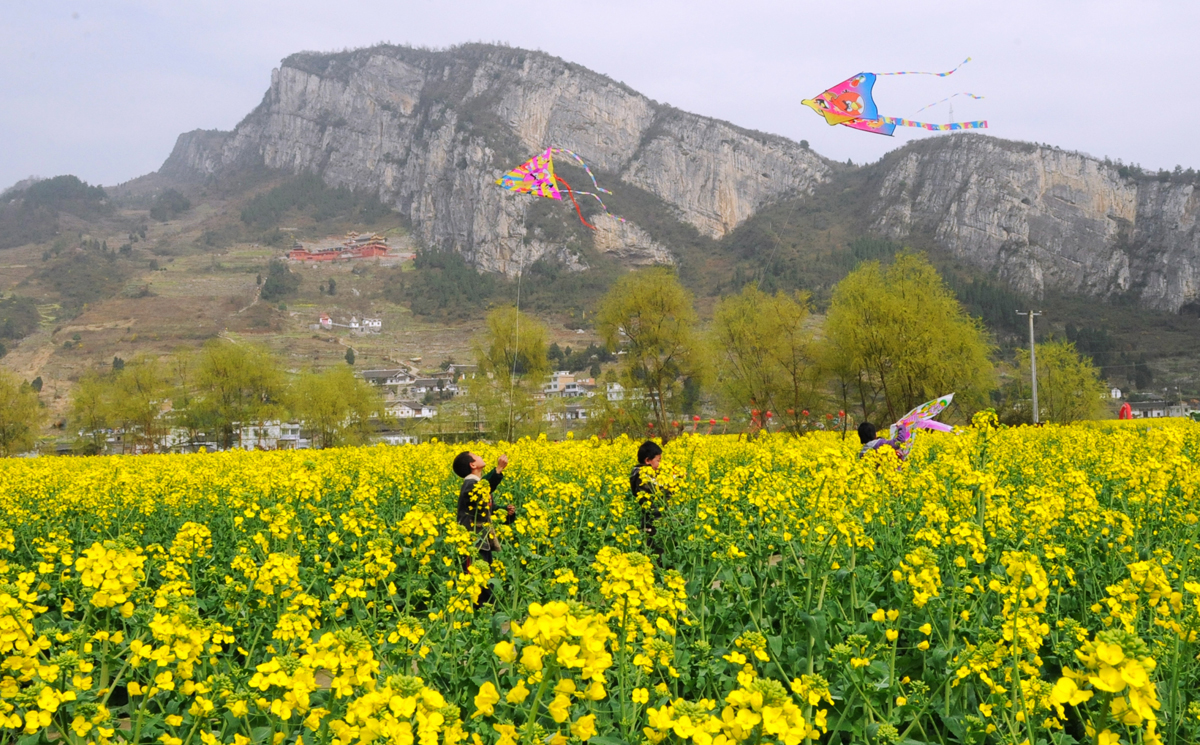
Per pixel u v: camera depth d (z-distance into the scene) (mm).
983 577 5902
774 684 2600
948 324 41312
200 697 3748
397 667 4949
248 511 8016
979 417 10977
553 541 8344
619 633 3943
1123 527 6250
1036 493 7551
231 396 73625
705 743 2578
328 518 8133
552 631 2723
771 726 2508
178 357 78125
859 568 6605
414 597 7102
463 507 8680
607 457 14672
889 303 41469
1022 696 3941
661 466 9031
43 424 76750
